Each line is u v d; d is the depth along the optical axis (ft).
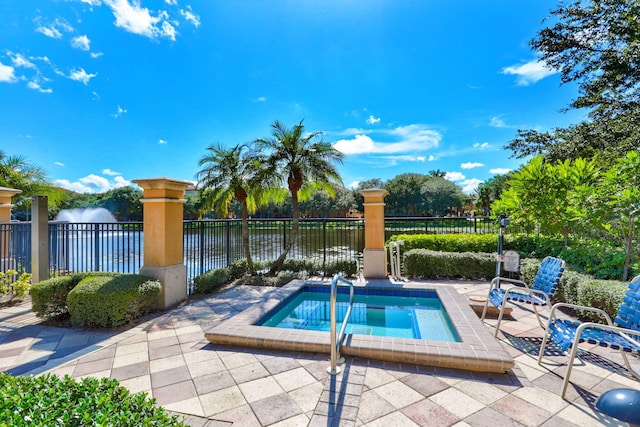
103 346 10.60
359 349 9.51
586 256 16.22
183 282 16.57
